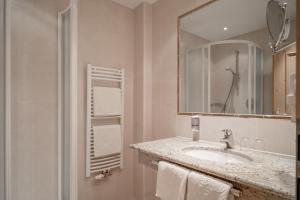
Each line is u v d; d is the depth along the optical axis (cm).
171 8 175
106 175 178
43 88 124
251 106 123
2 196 104
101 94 173
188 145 134
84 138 168
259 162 97
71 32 122
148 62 193
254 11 123
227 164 94
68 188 126
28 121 118
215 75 142
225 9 138
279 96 109
